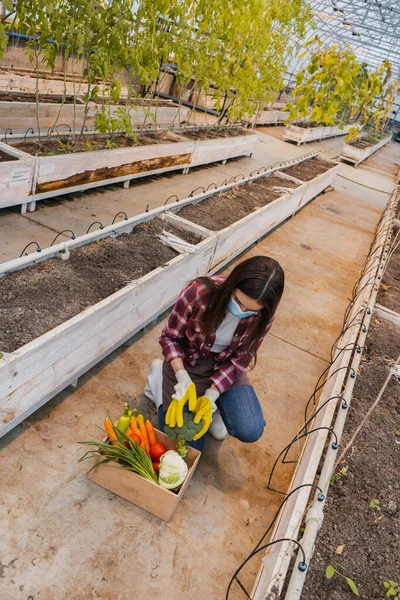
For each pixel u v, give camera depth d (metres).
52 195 4.95
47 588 1.88
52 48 4.70
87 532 2.12
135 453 2.21
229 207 5.27
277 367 3.70
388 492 2.39
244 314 2.21
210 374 2.55
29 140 5.31
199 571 2.12
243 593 2.09
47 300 2.75
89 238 3.44
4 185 4.31
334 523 2.16
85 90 8.23
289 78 23.27
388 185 12.38
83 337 2.62
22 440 2.44
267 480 2.70
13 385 2.20
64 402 2.74
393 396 3.14
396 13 20.09
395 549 2.11
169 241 3.80
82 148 5.48
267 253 5.67
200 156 7.72
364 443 2.66
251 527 2.40
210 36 6.97
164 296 3.47
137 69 5.52
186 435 2.25
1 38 3.74
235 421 2.52
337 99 5.54
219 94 8.34
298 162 8.99
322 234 6.95
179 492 2.18
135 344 3.39
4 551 1.95
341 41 26.20
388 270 5.56
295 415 3.26
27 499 2.17
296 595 1.47
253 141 9.77
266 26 8.29
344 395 2.43
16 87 7.06
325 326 4.52
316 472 2.36
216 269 4.50
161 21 5.91
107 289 3.06
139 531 2.20
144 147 6.11
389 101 12.23
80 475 2.37
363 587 1.92
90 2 4.60
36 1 4.16
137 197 5.97
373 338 3.74
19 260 2.92
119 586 1.96
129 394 2.95
